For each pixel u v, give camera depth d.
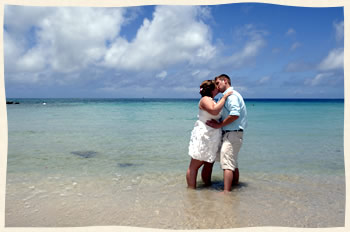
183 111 19.22
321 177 3.97
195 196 3.28
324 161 4.83
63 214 2.76
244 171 4.30
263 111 19.11
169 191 3.44
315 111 18.67
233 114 3.36
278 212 2.83
